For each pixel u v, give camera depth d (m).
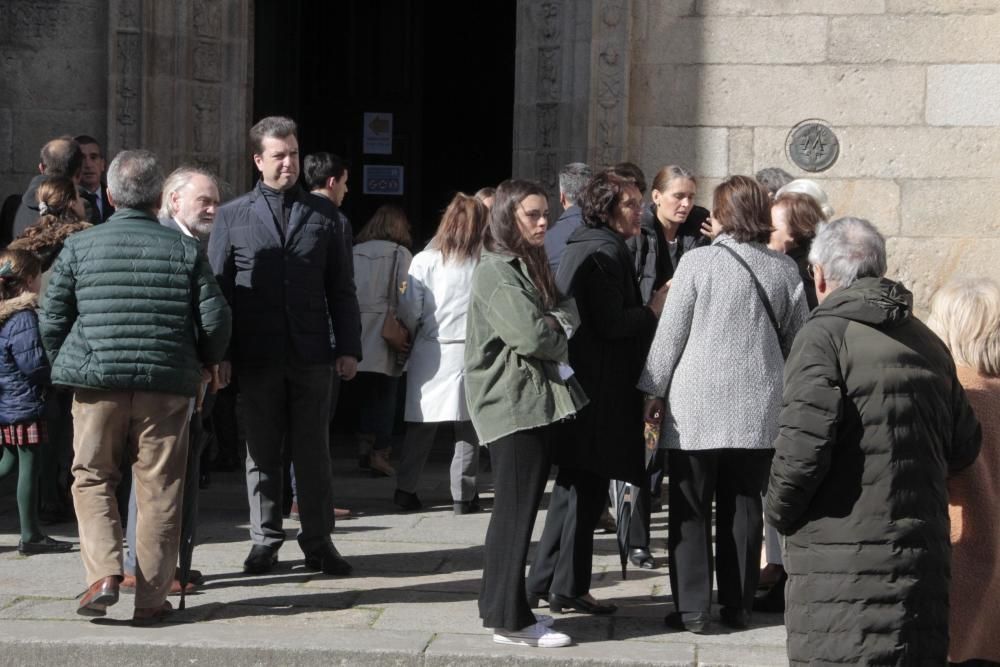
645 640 5.76
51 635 5.70
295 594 6.43
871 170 10.27
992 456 4.62
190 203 6.36
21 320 7.07
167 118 10.39
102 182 9.84
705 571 5.86
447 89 13.79
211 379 6.10
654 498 8.48
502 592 5.60
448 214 8.30
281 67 12.91
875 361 4.28
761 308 5.78
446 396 8.20
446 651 5.53
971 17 10.09
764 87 10.35
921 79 10.17
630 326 5.90
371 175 13.52
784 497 4.29
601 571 7.00
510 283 5.47
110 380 5.71
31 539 7.19
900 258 10.27
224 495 8.91
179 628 5.84
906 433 4.27
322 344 6.69
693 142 10.45
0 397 7.09
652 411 5.87
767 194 5.94
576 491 6.08
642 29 10.45
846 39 10.23
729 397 5.73
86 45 10.48
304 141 13.50
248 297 6.60
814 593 4.29
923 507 4.26
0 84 10.54
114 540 5.79
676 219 7.04
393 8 13.39
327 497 6.80
